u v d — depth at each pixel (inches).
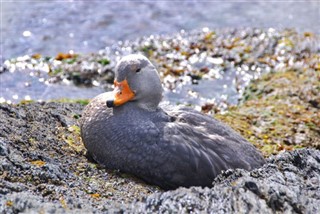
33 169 347.9
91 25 805.2
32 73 677.3
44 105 487.5
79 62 692.1
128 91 398.6
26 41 757.3
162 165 374.6
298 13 853.8
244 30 787.4
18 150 375.6
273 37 762.8
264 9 866.8
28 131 410.9
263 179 338.6
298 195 323.9
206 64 712.4
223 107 613.6
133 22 816.9
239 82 673.6
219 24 820.6
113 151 384.5
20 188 325.7
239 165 381.7
